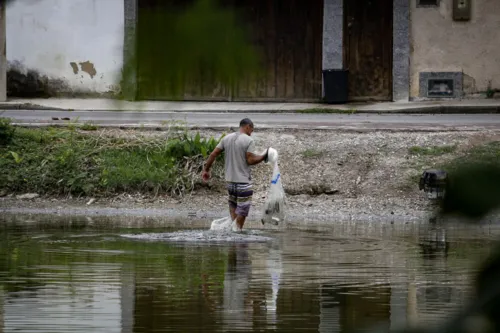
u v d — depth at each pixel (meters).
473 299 1.93
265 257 16.97
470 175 1.99
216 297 12.28
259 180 29.27
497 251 1.95
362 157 29.67
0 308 11.20
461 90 46.81
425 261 16.22
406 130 31.56
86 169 29.38
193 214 26.64
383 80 46.81
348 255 17.22
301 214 26.39
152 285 13.39
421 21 46.69
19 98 39.94
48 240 19.34
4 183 28.91
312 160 29.78
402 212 26.59
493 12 46.44
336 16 45.94
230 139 22.50
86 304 11.60
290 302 11.91
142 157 29.89
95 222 23.91
